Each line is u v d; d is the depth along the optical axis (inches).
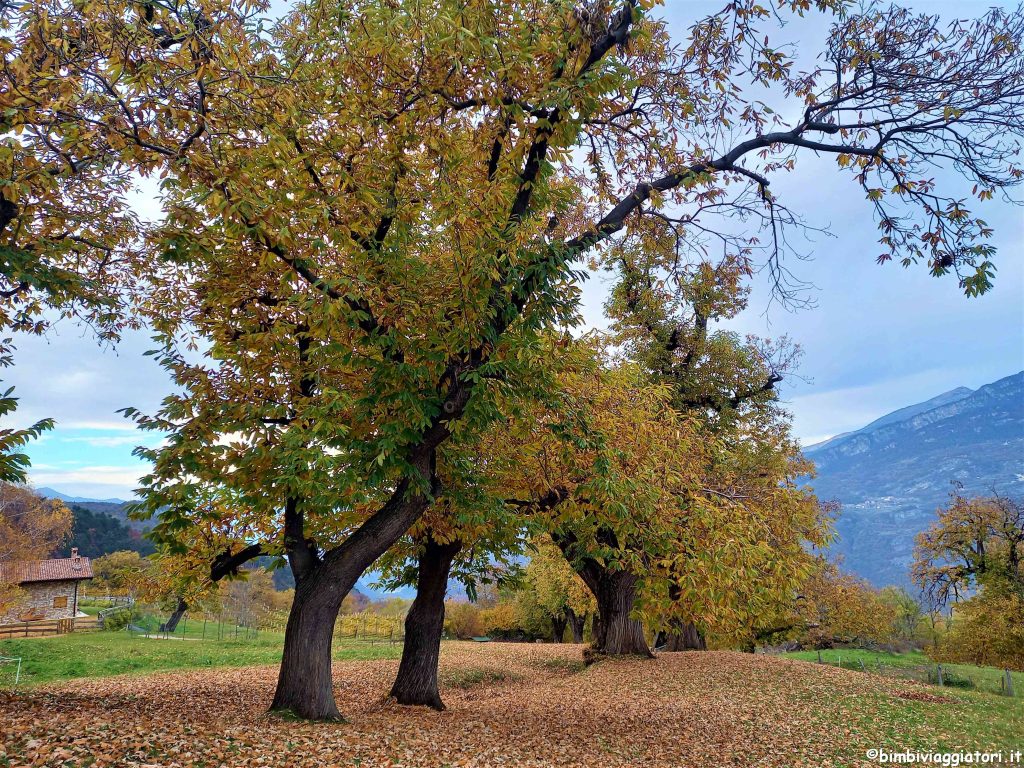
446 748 336.2
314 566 373.4
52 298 395.5
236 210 264.1
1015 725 594.9
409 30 283.7
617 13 341.1
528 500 496.7
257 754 261.6
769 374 977.5
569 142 332.5
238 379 385.1
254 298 377.7
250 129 295.6
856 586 1509.6
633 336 964.6
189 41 262.8
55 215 338.3
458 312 319.9
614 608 912.9
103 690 563.2
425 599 547.8
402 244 337.7
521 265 323.3
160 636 1455.5
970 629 1246.9
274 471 333.4
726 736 478.3
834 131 392.2
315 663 347.6
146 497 319.6
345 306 299.3
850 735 512.4
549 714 535.8
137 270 414.9
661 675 773.3
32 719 284.4
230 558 396.5
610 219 385.4
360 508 435.2
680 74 382.6
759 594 374.0
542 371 334.0
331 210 323.3
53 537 1513.3
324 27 315.6
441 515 448.5
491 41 287.4
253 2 263.7
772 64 371.9
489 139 362.0
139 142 270.1
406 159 347.9
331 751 281.0
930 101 364.2
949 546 1279.5
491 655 1109.7
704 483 451.5
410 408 306.8
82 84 258.5
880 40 366.6
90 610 2068.2
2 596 1305.4
